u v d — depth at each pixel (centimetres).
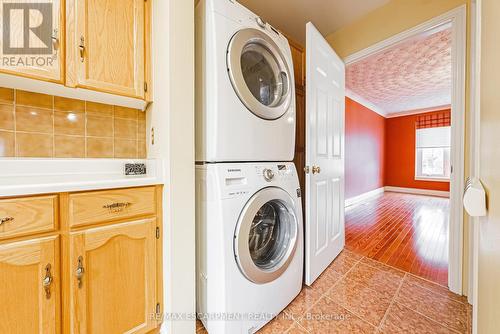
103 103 124
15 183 76
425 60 289
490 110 51
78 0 96
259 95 134
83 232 81
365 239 244
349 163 433
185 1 103
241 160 112
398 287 151
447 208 396
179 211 102
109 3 104
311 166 149
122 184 90
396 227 288
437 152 541
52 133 109
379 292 146
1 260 67
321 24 207
